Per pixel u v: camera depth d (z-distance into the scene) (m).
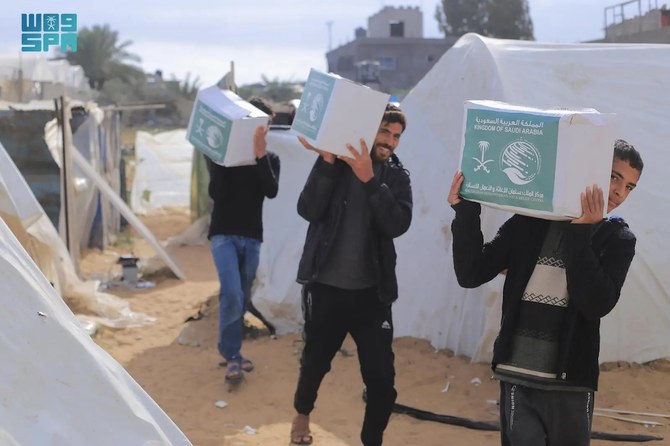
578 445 3.37
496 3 64.06
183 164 20.59
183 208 19.42
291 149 8.71
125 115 61.19
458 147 7.33
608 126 3.10
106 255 13.54
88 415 2.78
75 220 10.96
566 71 7.06
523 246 3.43
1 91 19.47
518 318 3.40
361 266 4.59
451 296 7.23
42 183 11.07
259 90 60.03
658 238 6.73
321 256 4.60
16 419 2.57
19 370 2.68
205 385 6.65
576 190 3.11
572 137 3.09
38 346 2.79
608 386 6.32
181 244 14.93
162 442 2.92
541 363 3.34
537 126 3.16
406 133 7.80
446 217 7.36
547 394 3.35
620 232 3.37
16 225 7.92
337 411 6.04
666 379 6.47
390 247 4.62
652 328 6.76
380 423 4.60
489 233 6.64
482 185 3.32
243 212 6.50
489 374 6.66
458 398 6.26
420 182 7.60
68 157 10.80
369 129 4.39
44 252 8.49
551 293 3.35
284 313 8.20
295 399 4.99
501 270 3.55
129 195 21.47
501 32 64.44
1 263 2.85
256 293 8.27
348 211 4.62
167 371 7.06
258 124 6.17
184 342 8.03
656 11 19.78
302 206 4.68
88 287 9.13
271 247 8.50
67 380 2.80
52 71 24.88
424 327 7.48
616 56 7.17
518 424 3.34
